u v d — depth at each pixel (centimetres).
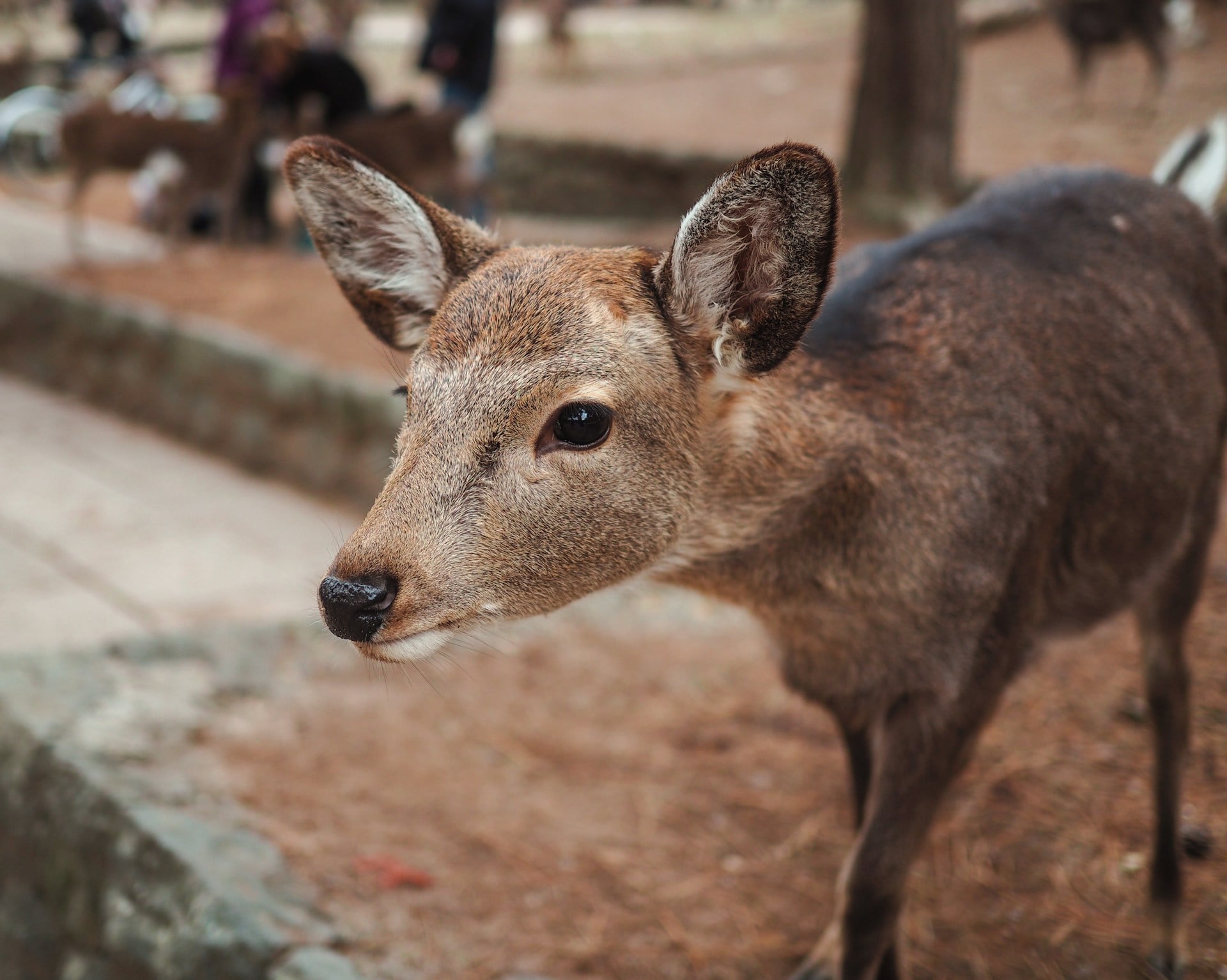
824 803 378
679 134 1211
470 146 1299
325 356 741
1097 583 295
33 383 888
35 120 1482
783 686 294
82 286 924
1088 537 287
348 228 271
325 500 680
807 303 232
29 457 748
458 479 232
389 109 991
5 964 383
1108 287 290
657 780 394
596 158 1141
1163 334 294
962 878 331
